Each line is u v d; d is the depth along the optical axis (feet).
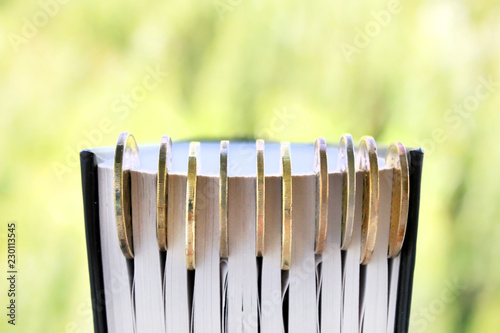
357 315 1.10
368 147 1.08
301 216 1.08
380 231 1.09
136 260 1.09
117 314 1.10
